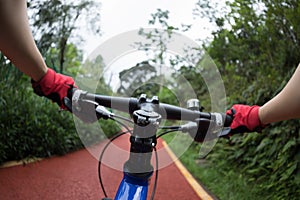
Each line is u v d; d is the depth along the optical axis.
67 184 6.03
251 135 6.42
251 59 7.26
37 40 7.01
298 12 4.99
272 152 5.60
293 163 5.07
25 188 5.62
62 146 8.38
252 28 6.57
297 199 4.76
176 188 6.25
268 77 6.43
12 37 1.08
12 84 7.72
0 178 5.96
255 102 6.38
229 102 7.52
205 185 6.52
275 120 1.35
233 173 6.75
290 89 1.20
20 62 1.18
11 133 7.01
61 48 7.82
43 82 1.38
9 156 7.06
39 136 7.77
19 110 7.55
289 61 5.79
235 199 5.32
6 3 1.06
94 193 5.62
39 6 6.55
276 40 5.96
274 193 5.21
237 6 6.05
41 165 7.21
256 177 6.27
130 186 1.48
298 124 5.17
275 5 5.32
